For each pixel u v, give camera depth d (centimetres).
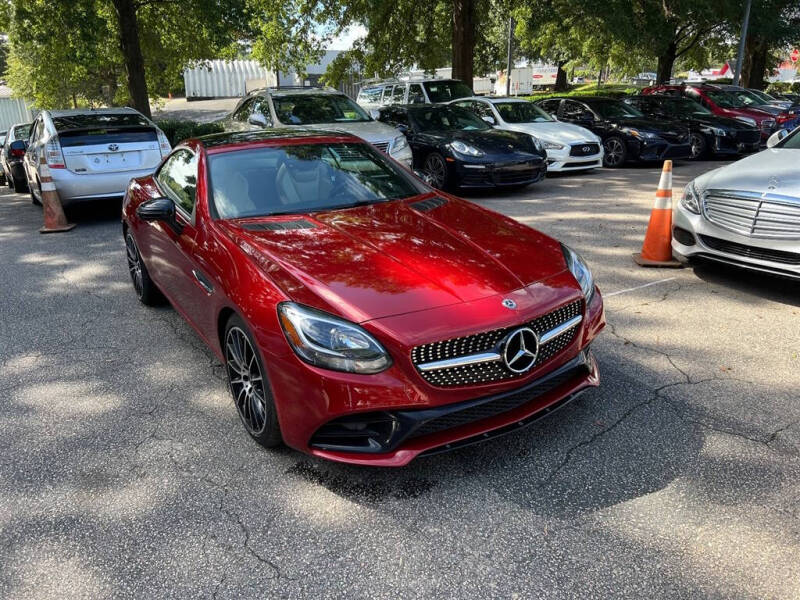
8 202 1131
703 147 1383
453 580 227
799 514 257
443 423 265
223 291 310
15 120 3550
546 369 284
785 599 215
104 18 1584
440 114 1083
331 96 1060
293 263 296
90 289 577
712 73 5491
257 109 1063
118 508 271
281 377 271
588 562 234
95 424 341
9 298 557
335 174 405
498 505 266
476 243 325
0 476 296
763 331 440
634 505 264
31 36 1452
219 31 1579
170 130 1427
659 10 1862
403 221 352
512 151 950
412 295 273
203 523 260
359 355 255
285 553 242
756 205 479
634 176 1165
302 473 292
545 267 309
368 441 267
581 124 1362
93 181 818
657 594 218
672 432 317
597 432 318
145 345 446
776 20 2180
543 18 1805
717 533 247
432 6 1830
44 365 417
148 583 229
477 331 260
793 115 1568
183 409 355
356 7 1723
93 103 2936
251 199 373
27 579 233
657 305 493
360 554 241
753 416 331
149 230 448
